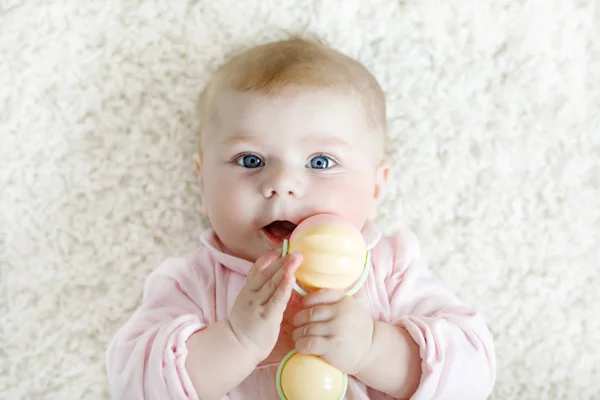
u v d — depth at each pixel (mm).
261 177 1073
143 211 1380
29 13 1362
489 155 1391
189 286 1168
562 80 1388
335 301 971
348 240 933
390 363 1041
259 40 1379
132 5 1374
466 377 1054
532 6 1385
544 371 1403
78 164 1371
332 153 1087
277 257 987
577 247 1396
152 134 1384
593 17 1388
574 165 1391
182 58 1382
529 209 1396
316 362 962
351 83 1125
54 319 1370
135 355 1037
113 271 1376
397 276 1187
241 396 1104
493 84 1389
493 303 1398
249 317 964
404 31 1388
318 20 1381
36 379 1366
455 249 1398
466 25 1389
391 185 1396
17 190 1368
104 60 1374
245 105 1087
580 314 1396
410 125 1389
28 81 1365
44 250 1371
